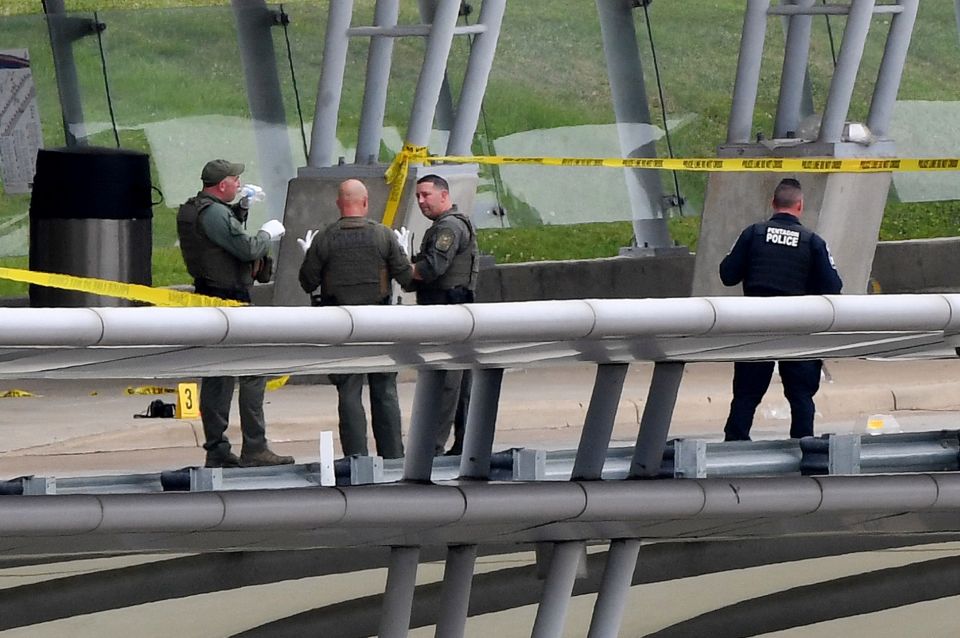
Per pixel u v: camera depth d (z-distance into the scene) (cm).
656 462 2908
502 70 9050
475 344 2477
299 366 2695
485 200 9112
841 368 6900
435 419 2906
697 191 9062
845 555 3556
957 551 3600
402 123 9225
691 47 9038
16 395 6619
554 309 2469
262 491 2614
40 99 9019
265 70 9006
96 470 4578
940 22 9075
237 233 4294
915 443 3262
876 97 6519
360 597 3400
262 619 3369
